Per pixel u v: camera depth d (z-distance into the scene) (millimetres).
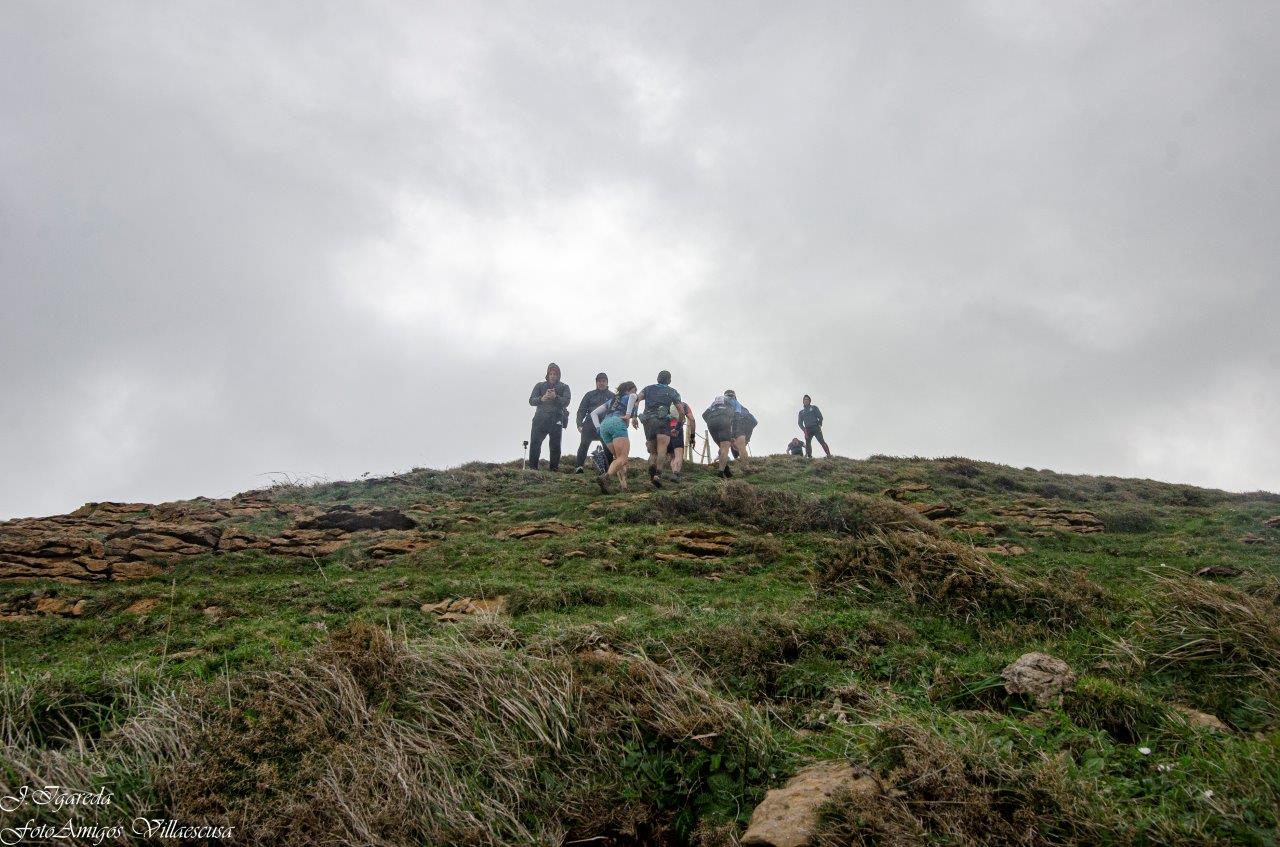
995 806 3320
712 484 12320
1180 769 3600
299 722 4359
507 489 14695
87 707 4809
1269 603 5711
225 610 7402
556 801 3873
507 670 4910
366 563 9477
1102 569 9062
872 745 3918
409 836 3621
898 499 13578
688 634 5934
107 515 13117
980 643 6094
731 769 4020
